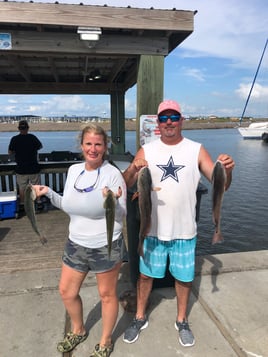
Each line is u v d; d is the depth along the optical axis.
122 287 3.52
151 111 4.29
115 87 9.30
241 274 3.79
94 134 2.18
